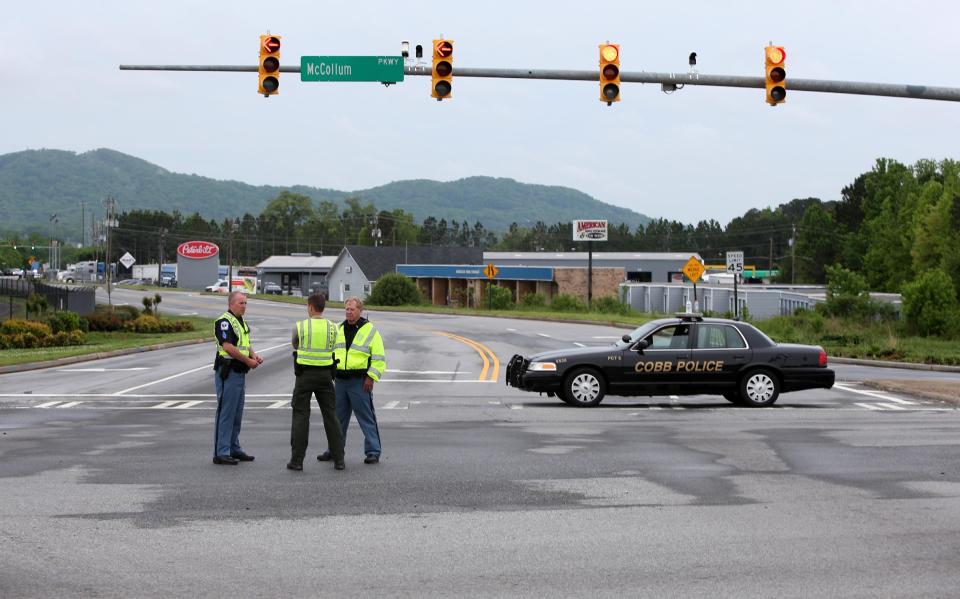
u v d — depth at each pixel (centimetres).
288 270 12738
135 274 16088
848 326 4212
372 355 1161
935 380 2288
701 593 650
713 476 1088
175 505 926
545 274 8806
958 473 1109
